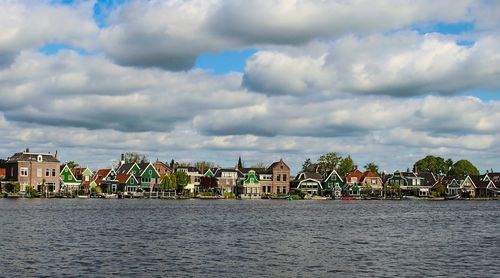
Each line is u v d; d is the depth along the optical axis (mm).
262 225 68562
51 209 94938
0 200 127688
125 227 63156
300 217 84625
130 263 37594
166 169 177500
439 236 56906
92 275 33344
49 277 32594
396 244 49500
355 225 70125
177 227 64312
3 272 33844
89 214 83812
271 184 179625
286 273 34875
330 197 179000
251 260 39562
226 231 60125
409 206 130750
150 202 135750
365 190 183500
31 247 44500
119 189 169750
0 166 175875
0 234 53656
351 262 39000
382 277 33781
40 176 151375
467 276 34156
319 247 46875
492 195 193625
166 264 37469
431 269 36438
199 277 33406
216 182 179500
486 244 49875
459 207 126688
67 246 45375
